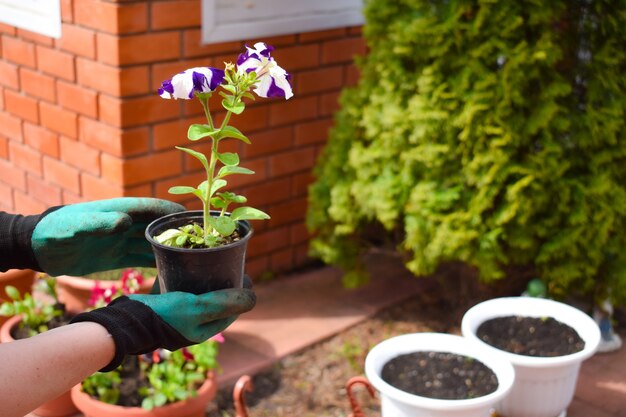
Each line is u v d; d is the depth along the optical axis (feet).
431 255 10.32
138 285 9.47
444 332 11.78
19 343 3.96
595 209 10.09
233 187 12.47
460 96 9.87
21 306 9.57
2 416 3.76
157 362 8.48
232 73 5.08
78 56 11.05
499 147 9.86
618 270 10.50
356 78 13.74
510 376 8.03
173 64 11.03
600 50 9.86
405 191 10.52
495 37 9.75
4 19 12.12
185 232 5.16
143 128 11.02
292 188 13.41
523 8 9.72
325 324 11.87
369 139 11.34
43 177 12.48
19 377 3.83
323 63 13.08
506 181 10.06
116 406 8.09
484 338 9.32
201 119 11.66
